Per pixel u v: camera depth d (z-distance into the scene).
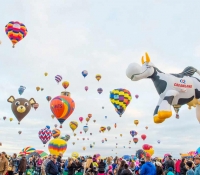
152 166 7.94
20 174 13.55
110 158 14.29
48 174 9.55
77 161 13.91
